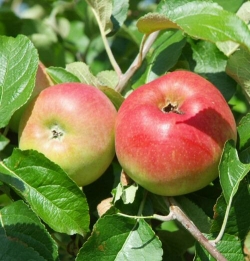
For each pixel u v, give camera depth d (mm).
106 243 460
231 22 453
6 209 448
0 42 505
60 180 459
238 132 497
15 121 502
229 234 463
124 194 476
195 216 478
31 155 462
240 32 447
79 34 808
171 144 447
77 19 796
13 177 459
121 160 465
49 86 516
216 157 455
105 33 569
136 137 454
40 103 483
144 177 458
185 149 448
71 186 458
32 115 484
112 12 582
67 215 455
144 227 466
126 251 460
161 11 494
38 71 514
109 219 463
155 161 450
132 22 691
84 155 472
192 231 454
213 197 497
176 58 556
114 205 475
